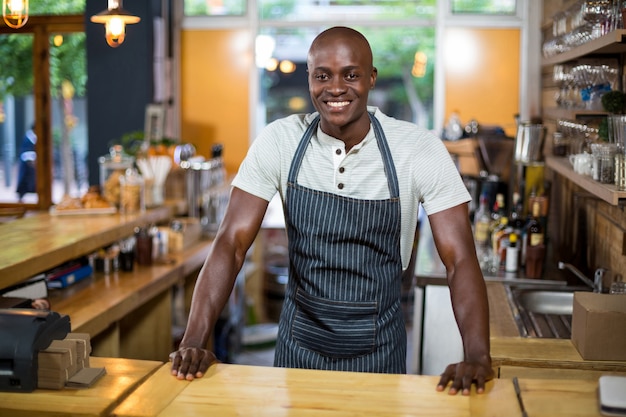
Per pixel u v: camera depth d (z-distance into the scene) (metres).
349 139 2.26
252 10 8.16
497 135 5.28
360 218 2.30
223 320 5.73
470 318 2.01
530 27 6.05
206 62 8.27
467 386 1.79
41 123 8.48
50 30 8.34
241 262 2.25
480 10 7.86
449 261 2.15
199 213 6.18
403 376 1.90
